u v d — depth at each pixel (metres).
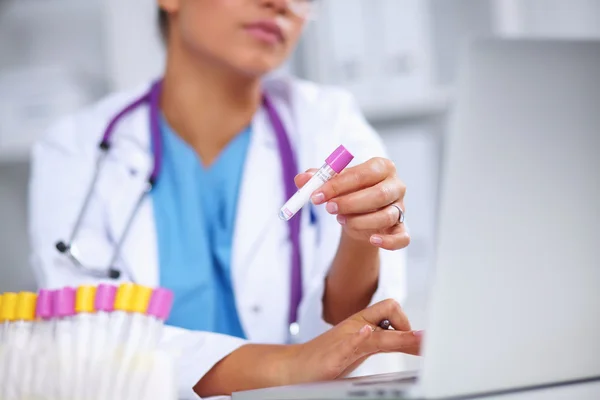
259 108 1.25
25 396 0.61
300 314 1.00
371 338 0.74
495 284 0.53
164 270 1.12
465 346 0.52
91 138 1.23
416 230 2.02
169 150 1.20
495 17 2.10
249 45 1.11
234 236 1.15
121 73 2.14
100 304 0.62
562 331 0.56
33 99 2.15
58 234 1.14
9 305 0.65
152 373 0.59
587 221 0.56
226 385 0.82
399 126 2.22
